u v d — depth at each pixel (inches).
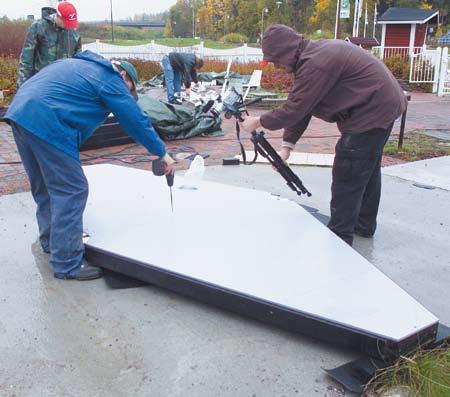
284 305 80.4
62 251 102.4
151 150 105.1
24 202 151.2
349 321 76.1
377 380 72.4
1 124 291.3
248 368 77.6
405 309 79.4
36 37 187.8
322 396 71.9
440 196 165.0
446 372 72.0
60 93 94.9
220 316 91.7
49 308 93.7
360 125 104.8
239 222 114.1
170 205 125.4
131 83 109.0
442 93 508.7
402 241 128.3
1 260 112.9
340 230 114.0
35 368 76.8
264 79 493.4
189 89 376.2
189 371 76.7
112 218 117.1
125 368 77.1
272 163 121.2
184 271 91.1
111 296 98.3
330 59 99.7
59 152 95.6
